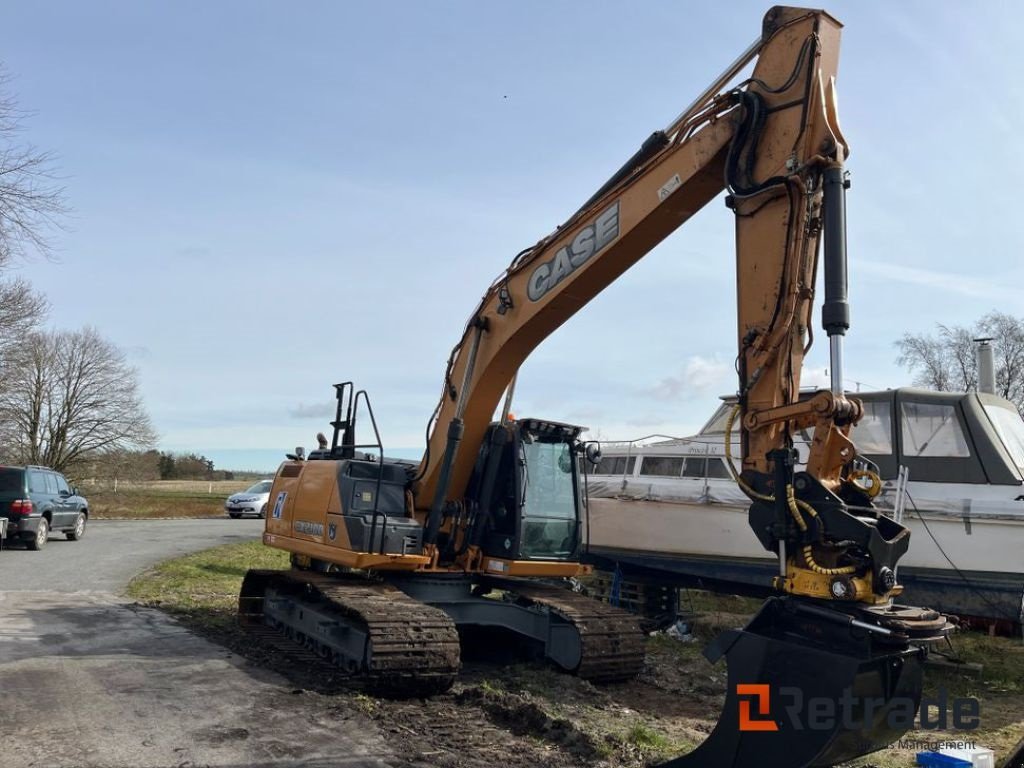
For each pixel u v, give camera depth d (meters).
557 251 7.04
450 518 8.38
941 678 8.38
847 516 4.07
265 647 8.46
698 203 6.10
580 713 6.46
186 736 5.34
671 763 4.39
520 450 8.24
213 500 38.19
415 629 6.74
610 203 6.54
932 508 8.79
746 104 5.36
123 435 36.41
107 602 10.70
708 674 8.29
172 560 15.66
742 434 4.85
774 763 3.92
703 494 10.43
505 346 7.62
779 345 4.89
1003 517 8.37
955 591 8.66
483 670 8.06
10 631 8.56
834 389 4.41
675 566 10.66
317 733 5.49
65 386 35.97
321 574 8.77
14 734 5.29
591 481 11.83
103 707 5.94
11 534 16.31
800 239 4.95
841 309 4.50
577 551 8.55
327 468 8.76
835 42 5.28
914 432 9.43
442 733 5.71
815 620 4.08
